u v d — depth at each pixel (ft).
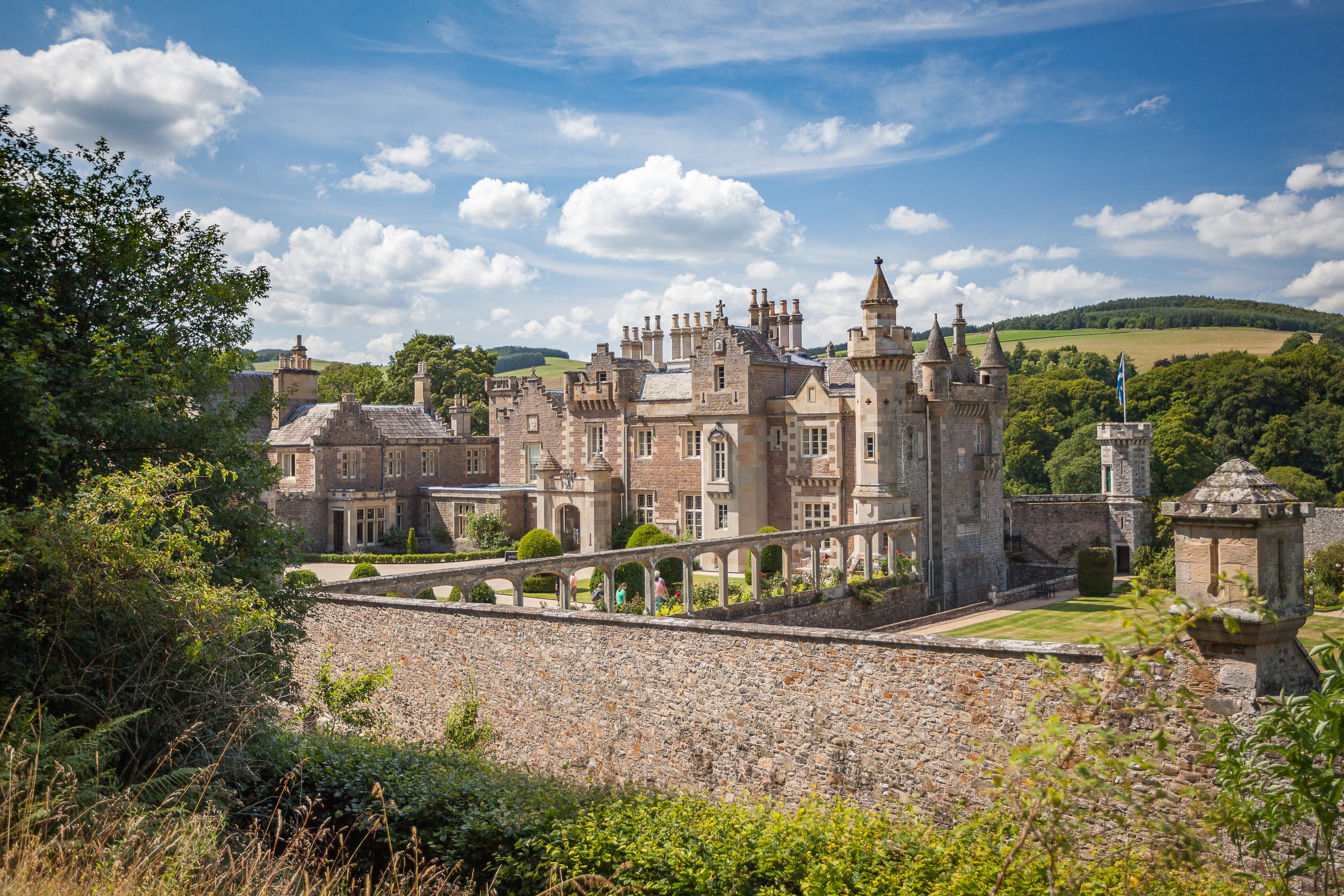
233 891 30.96
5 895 25.13
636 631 61.41
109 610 38.45
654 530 152.97
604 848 37.63
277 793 43.11
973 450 162.40
